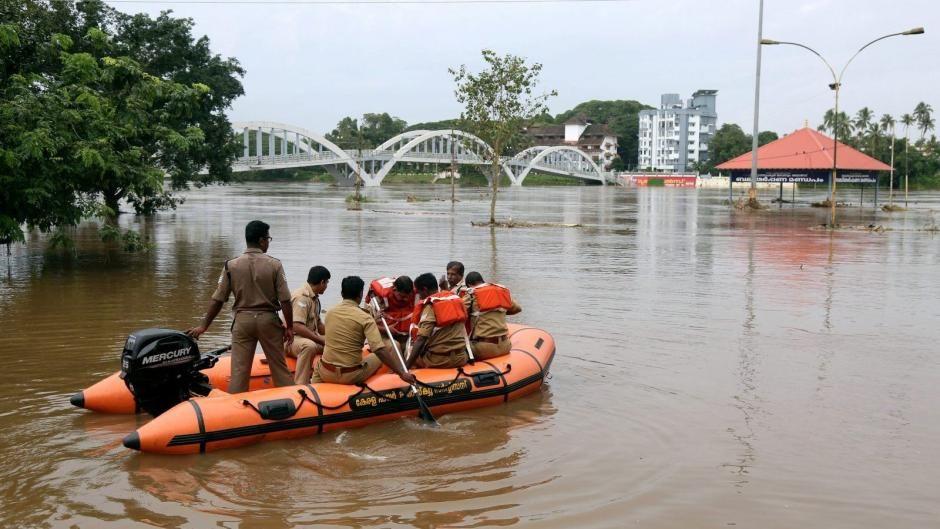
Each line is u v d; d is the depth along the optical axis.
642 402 7.11
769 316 11.41
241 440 5.90
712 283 14.98
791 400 7.16
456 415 6.79
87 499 4.95
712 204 60.47
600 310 11.86
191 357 6.36
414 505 4.91
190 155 35.81
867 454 5.82
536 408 6.97
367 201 58.81
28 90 16.05
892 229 31.42
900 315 11.54
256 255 6.65
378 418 6.52
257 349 7.77
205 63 38.50
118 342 9.27
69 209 16.80
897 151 112.88
